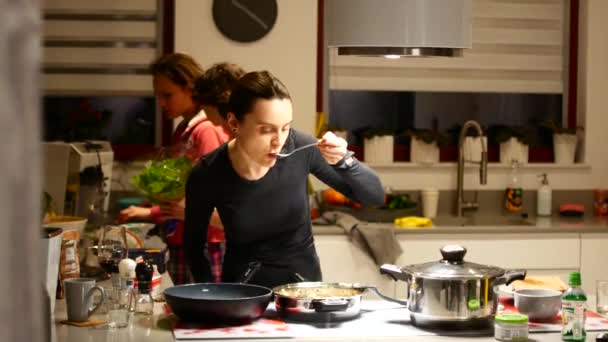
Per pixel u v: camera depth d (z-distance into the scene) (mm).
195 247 2533
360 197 2477
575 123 5250
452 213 5082
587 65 5145
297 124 4723
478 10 5152
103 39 4875
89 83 4883
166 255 3000
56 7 4840
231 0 4613
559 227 4484
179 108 3455
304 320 2088
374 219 4695
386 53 2305
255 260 2490
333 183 2510
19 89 200
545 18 5199
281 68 4680
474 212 5051
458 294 1974
